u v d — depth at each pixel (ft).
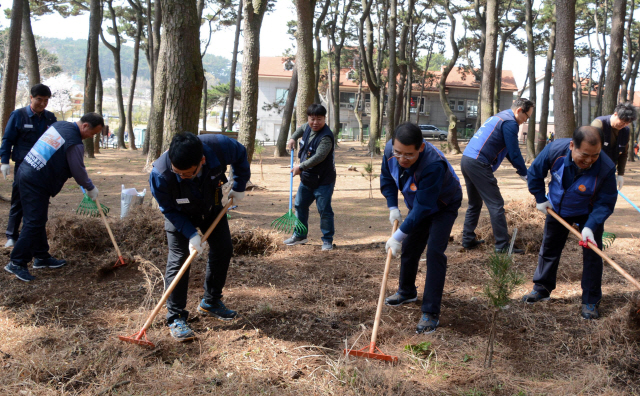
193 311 13.44
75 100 196.03
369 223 25.62
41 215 15.74
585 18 104.32
